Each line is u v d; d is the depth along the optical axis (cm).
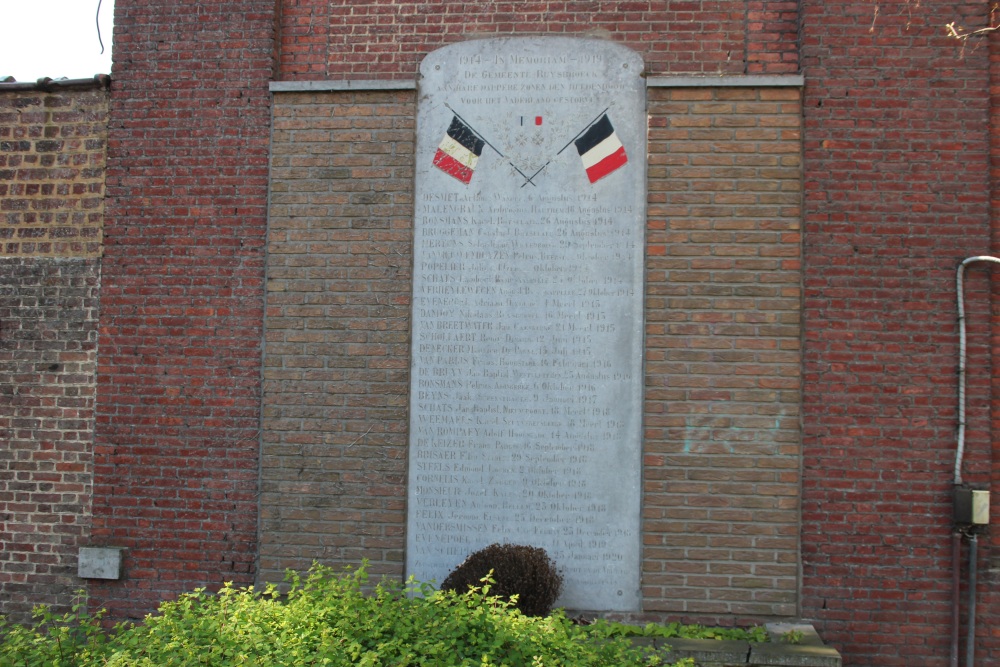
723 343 549
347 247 576
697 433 548
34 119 610
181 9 598
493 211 571
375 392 570
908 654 530
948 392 535
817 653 488
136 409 585
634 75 570
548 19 580
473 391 566
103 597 581
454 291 570
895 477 536
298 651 399
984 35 545
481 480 563
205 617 443
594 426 557
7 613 589
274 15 592
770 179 552
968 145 543
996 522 533
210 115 591
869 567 535
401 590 477
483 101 577
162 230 589
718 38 571
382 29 592
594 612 549
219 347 581
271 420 573
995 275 540
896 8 552
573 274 564
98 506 584
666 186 559
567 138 570
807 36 555
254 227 583
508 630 430
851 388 541
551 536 557
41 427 596
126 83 599
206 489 577
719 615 540
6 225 608
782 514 540
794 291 547
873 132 548
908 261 542
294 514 569
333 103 584
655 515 548
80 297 599
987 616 529
